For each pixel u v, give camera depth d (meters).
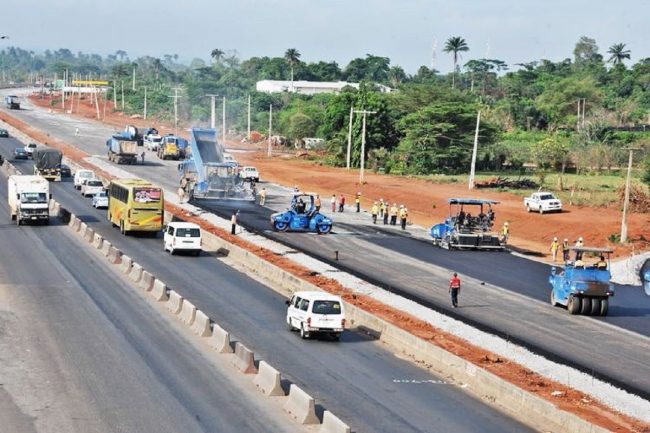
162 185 149.38
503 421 45.12
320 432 41.34
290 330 63.12
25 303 68.19
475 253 100.50
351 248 99.19
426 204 138.38
